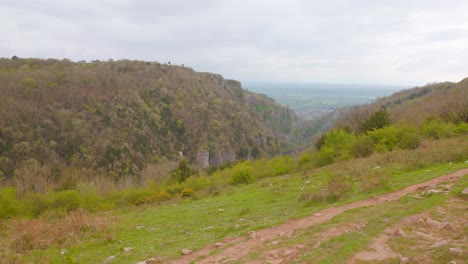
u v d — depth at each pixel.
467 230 9.12
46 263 13.18
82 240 16.88
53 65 148.38
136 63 169.25
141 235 17.70
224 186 38.12
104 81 132.00
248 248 11.16
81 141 94.50
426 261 7.62
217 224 17.92
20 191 46.59
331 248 9.65
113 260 12.90
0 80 104.88
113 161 95.31
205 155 124.81
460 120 41.50
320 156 40.47
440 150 25.86
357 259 8.32
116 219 22.56
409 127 37.16
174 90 150.88
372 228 10.58
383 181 17.86
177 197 36.84
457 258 7.42
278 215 17.06
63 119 96.56
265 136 162.62
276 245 10.93
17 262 13.34
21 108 91.38
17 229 19.17
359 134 44.56
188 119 137.00
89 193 39.47
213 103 159.75
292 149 160.50
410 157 26.23
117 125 109.62
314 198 17.95
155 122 123.19
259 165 47.03
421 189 15.52
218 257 10.59
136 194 41.09
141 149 107.50
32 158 79.44
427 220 10.38
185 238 15.31
